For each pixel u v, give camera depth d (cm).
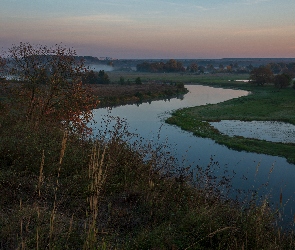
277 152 2212
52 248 380
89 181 612
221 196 739
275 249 475
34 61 1389
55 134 960
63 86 1384
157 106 4931
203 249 468
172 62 18800
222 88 8806
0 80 1380
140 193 648
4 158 718
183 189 712
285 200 1170
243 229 509
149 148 1015
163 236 477
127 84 8538
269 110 4356
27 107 1349
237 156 2083
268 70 8756
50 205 546
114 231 505
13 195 557
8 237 412
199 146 2339
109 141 905
